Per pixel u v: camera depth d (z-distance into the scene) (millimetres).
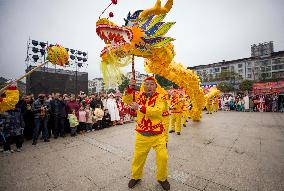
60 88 16312
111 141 6152
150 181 3270
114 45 2947
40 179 3457
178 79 6773
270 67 53312
